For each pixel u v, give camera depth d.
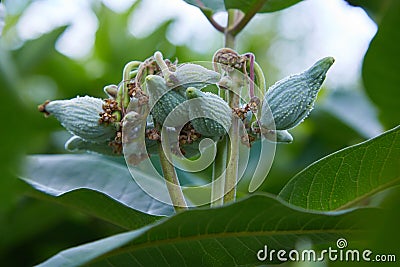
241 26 0.65
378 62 0.59
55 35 0.84
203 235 0.53
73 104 0.57
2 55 0.40
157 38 0.94
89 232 0.80
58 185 0.67
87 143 0.59
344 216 0.51
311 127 0.88
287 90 0.57
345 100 0.88
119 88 0.57
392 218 0.42
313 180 0.60
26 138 0.40
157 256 0.54
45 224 0.78
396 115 0.61
